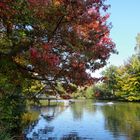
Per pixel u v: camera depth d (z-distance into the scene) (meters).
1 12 8.13
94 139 20.89
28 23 8.52
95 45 10.60
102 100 89.81
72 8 9.45
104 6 10.37
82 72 10.70
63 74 10.60
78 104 68.62
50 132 23.67
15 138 18.97
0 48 9.66
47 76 10.95
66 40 10.00
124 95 81.56
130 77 78.94
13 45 9.34
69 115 39.28
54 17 9.34
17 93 13.02
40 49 8.91
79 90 12.75
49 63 8.99
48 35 9.66
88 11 10.23
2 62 9.32
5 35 9.67
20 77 10.80
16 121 21.20
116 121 31.84
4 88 11.95
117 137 21.73
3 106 12.92
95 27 10.62
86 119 34.22
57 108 52.62
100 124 29.31
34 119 31.42
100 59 11.02
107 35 11.01
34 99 13.38
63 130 25.03
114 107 56.41
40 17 8.77
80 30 10.36
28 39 9.30
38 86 13.26
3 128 13.17
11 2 7.86
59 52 10.25
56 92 13.03
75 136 22.17
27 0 7.95
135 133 23.39
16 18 8.38
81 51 10.35
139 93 78.56
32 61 9.18
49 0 9.07
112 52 11.13
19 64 10.17
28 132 22.77
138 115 38.31
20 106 21.62
